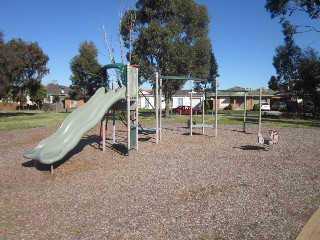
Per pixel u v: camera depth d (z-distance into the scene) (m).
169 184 7.39
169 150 11.80
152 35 26.80
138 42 27.44
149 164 9.53
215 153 11.22
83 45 48.69
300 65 34.34
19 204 6.27
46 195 6.80
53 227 5.13
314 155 10.73
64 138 10.47
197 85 43.12
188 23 31.38
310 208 5.65
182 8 30.16
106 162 9.89
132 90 11.52
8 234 4.91
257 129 19.12
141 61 27.70
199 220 5.24
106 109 10.37
